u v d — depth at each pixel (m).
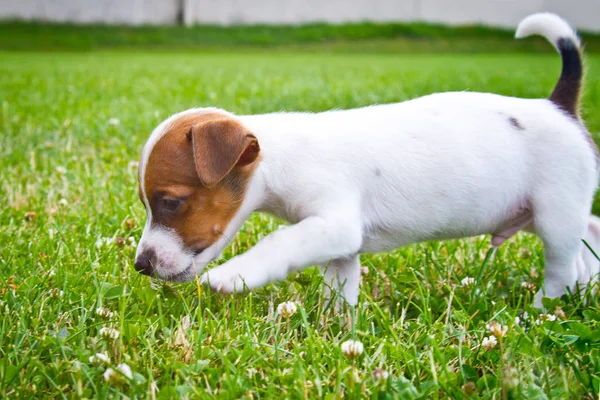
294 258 0.63
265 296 0.69
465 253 0.82
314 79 2.41
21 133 1.33
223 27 5.12
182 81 2.30
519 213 0.72
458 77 2.48
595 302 0.72
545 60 3.80
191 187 0.62
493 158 0.69
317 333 0.61
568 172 0.69
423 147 0.69
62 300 0.64
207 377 0.55
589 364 0.58
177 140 0.63
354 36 4.95
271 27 5.14
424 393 0.53
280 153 0.66
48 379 0.54
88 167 1.09
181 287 0.69
